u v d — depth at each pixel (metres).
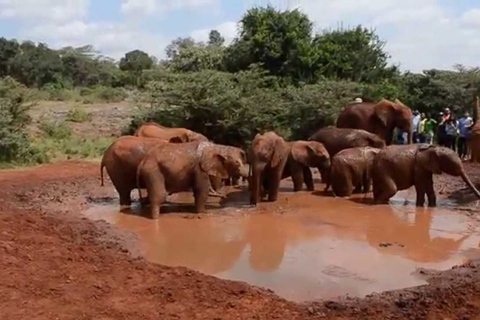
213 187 17.67
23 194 17.30
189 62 38.88
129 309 8.51
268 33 35.56
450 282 9.65
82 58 70.38
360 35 37.03
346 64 35.50
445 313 8.41
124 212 15.25
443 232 13.47
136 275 9.93
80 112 35.97
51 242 11.60
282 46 35.50
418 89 36.66
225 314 8.34
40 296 8.90
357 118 22.75
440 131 26.03
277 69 35.72
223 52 38.91
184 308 8.55
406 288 9.48
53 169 22.62
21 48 70.06
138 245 12.22
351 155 17.91
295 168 18.75
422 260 11.27
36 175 21.05
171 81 29.80
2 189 17.89
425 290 9.25
